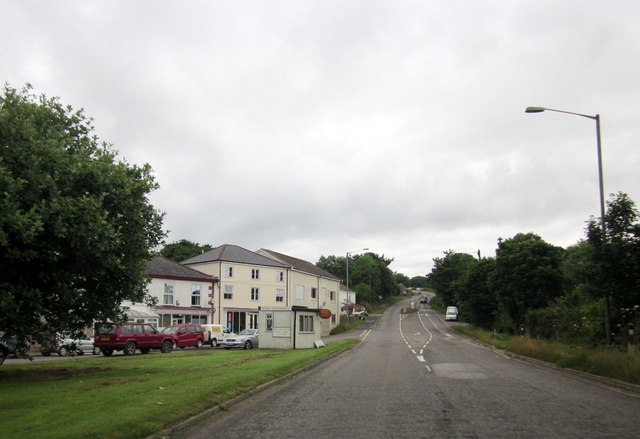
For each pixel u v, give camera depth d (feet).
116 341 89.56
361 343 125.08
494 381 47.91
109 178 49.57
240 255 181.78
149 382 42.34
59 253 44.96
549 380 48.80
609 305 60.64
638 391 40.93
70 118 55.62
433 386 44.29
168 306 147.74
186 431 27.89
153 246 57.88
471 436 25.29
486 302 172.35
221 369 54.03
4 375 50.67
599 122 60.75
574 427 27.20
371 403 35.60
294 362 63.21
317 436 25.80
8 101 47.19
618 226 55.57
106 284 53.21
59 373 52.49
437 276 333.62
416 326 225.76
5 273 43.50
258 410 33.94
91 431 24.40
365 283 388.98
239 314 174.91
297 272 204.95
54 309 50.57
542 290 126.41
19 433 23.71
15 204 37.19
